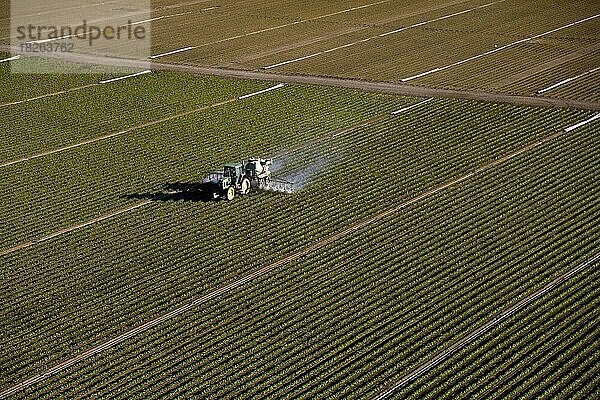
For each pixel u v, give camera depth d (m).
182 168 128.00
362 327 88.69
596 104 150.50
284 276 98.62
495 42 193.88
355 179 122.94
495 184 120.00
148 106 154.75
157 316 91.88
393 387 79.81
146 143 137.75
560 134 136.75
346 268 99.88
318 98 157.25
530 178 121.56
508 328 87.75
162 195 119.62
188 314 92.06
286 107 152.75
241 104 154.62
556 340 85.69
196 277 99.06
